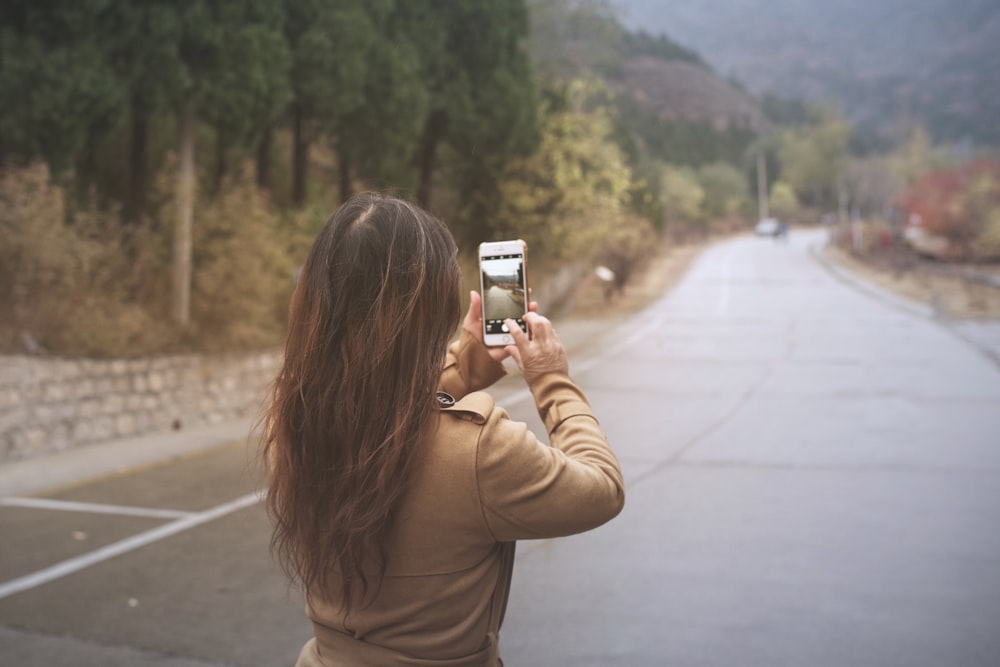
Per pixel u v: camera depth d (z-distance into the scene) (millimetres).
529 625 4668
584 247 28438
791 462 8648
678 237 78562
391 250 1338
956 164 91375
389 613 1359
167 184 12008
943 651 4227
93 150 11594
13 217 9477
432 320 1361
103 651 4422
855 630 4496
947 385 13633
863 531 6262
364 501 1304
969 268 47688
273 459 1428
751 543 6027
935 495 7246
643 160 65750
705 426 10734
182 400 11406
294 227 14234
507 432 1359
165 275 12070
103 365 10320
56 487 8250
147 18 10672
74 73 10031
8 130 9891
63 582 5527
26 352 9578
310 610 1438
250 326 12344
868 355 17547
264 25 11898
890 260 46219
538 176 25375
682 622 4656
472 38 21609
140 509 7418
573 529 1374
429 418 1345
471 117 21281
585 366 17047
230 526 6855
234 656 4367
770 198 133500
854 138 196000
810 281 39250
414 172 21375
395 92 15961
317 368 1340
